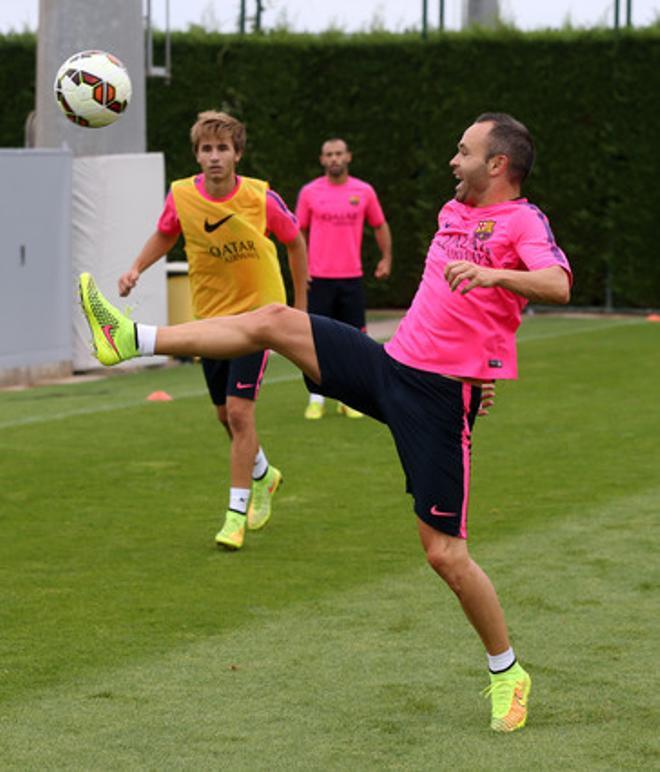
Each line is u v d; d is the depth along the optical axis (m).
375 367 18.83
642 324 74.25
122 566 26.42
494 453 37.81
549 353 61.00
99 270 55.69
